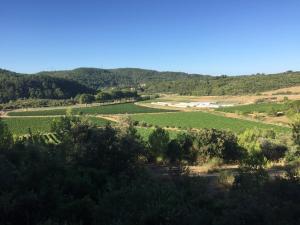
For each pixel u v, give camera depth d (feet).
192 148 146.92
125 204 46.06
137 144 94.07
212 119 433.48
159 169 119.65
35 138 152.25
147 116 479.41
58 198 51.21
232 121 409.28
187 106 615.57
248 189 56.54
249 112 463.01
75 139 97.40
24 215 47.52
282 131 304.71
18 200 47.65
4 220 46.73
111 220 43.83
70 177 61.67
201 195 55.47
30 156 78.33
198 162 143.02
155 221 41.98
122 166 83.71
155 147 143.84
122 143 87.61
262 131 221.46
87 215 48.73
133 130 117.08
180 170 74.38
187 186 62.85
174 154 144.05
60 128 106.83
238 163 139.95
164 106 627.87
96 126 105.29
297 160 120.26
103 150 84.48
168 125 386.11
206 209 46.01
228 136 147.43
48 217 47.67
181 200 47.70
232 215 42.52
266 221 42.16
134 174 81.66
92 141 86.48
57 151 85.71
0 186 52.90
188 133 155.74
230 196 53.67
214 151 143.54
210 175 106.11
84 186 60.54
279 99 581.53
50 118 465.06
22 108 611.88
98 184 68.23
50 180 55.88
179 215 42.57
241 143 157.79
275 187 51.67
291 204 45.03
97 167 82.23
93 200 57.47
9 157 82.74
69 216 48.16
